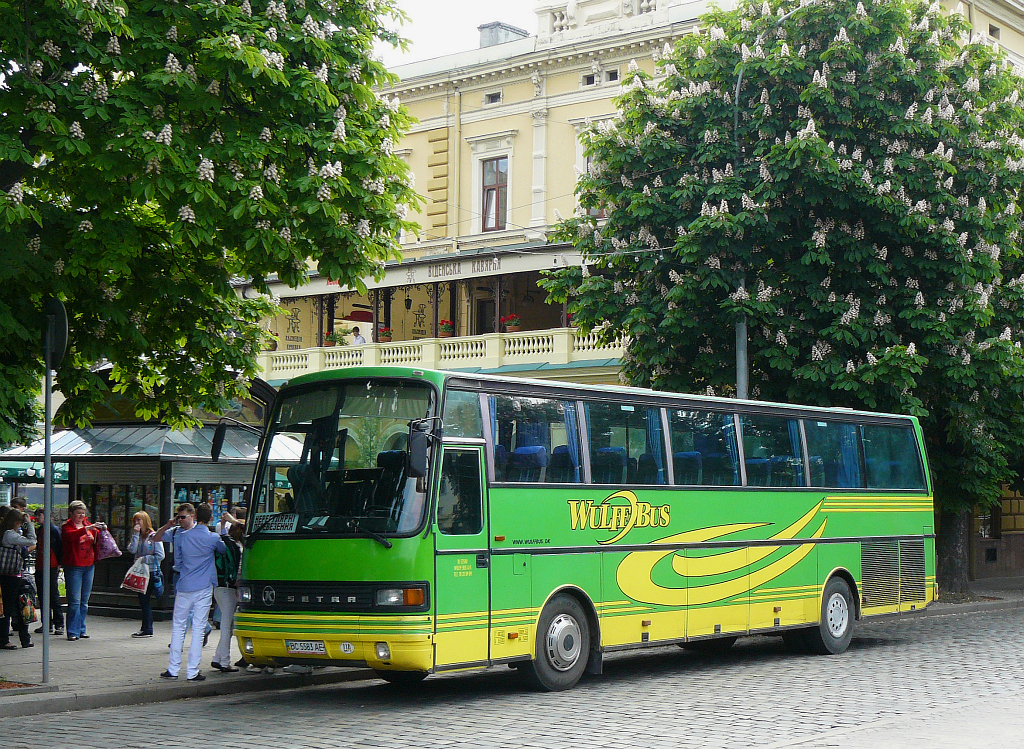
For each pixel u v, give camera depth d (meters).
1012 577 33.41
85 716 11.77
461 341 33.28
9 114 12.41
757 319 21.38
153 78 12.62
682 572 14.96
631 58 35.38
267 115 13.61
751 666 15.81
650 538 14.55
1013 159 21.88
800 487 17.06
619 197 22.41
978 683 13.52
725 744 9.70
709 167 22.20
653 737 10.09
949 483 24.73
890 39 21.25
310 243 13.70
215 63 12.88
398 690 13.66
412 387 12.34
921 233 21.20
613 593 13.94
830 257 21.48
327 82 14.01
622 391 14.58
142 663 15.06
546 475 13.31
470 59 38.97
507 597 12.62
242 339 16.23
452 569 12.05
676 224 22.31
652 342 22.06
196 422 17.02
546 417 13.49
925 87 21.38
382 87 14.97
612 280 22.92
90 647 16.75
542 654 13.05
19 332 12.48
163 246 14.78
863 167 20.98
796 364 21.86
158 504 20.12
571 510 13.53
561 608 13.34
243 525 15.02
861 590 17.94
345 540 11.96
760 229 21.03
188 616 13.75
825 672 14.87
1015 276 24.77
